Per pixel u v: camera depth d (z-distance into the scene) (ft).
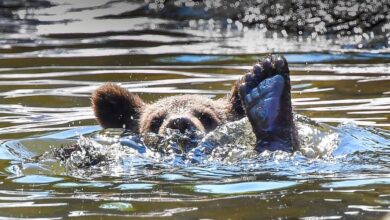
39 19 140.15
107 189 60.03
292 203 55.11
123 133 79.10
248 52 113.09
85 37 125.59
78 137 76.69
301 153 68.64
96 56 111.65
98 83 96.63
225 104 80.12
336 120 79.97
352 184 59.31
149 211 54.34
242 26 132.16
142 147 70.74
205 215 53.11
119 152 69.15
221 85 94.12
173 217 52.85
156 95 90.27
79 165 67.00
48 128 79.46
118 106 82.12
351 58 108.88
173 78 98.17
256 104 70.95
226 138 71.15
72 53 113.91
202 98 79.56
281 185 59.41
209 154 67.77
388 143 71.05
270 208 54.13
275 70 71.77
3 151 71.61
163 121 75.10
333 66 104.42
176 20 137.39
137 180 62.03
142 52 113.91
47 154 70.33
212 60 108.27
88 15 142.61
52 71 103.04
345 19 128.88
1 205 56.70
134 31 129.70
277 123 70.54
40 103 88.48
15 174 65.05
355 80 96.73
